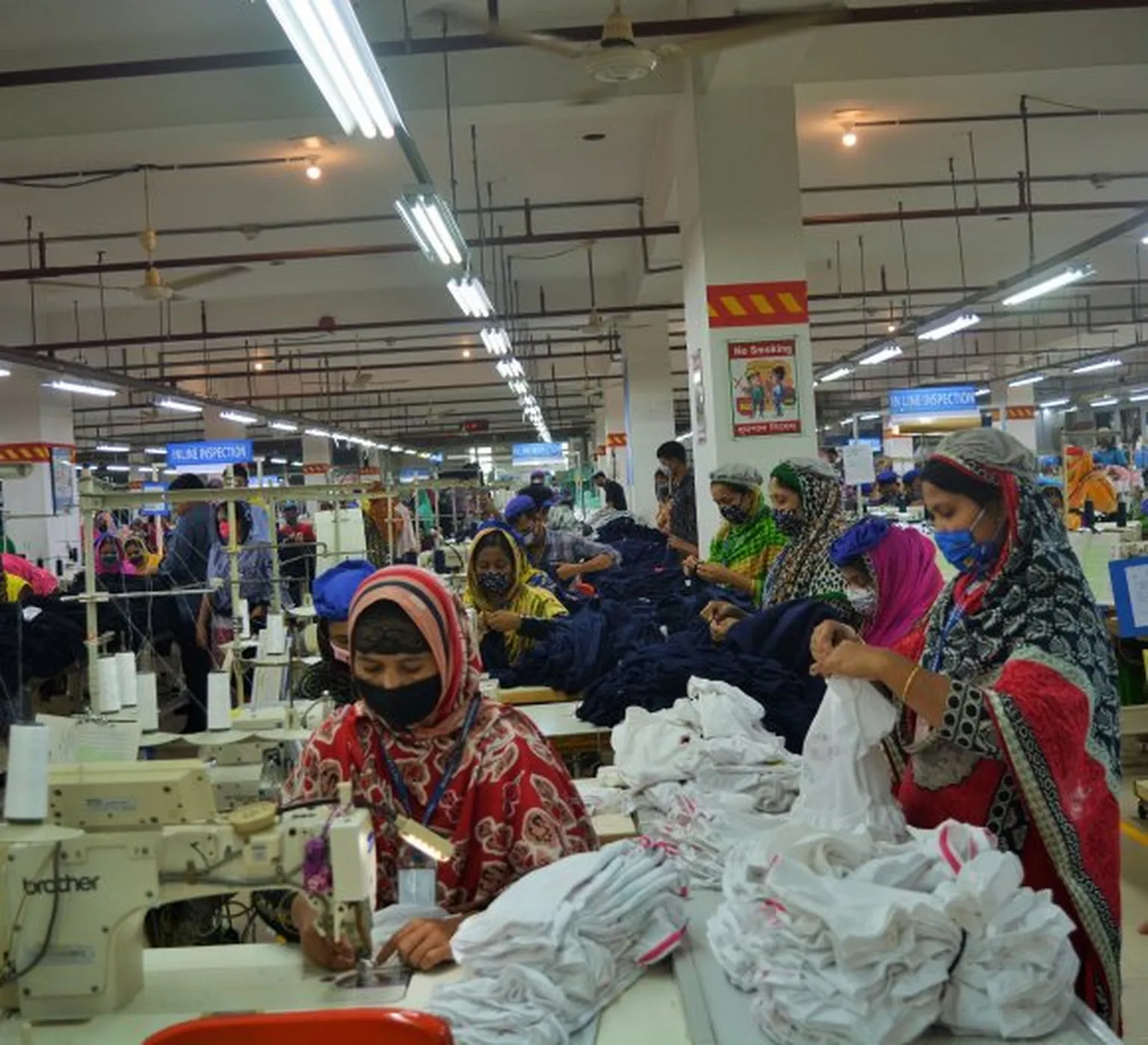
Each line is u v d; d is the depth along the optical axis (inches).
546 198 431.5
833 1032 52.2
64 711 222.1
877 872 58.2
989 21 271.7
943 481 73.7
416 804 68.8
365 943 59.6
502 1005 54.6
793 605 140.9
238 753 124.6
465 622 69.6
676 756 98.1
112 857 59.3
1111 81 300.2
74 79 249.1
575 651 154.6
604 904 60.6
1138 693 230.8
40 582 304.5
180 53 271.1
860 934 53.0
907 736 74.6
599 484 713.0
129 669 131.0
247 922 100.1
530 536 254.1
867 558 110.0
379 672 66.5
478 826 68.1
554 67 279.0
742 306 270.8
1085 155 409.7
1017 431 883.4
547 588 182.1
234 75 275.6
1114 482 460.8
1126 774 213.5
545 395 1125.1
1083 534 245.4
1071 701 65.9
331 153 353.1
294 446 1241.4
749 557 186.2
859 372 998.4
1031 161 414.0
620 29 181.8
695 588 219.8
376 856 67.7
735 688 114.9
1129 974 127.3
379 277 564.1
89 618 129.5
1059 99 335.3
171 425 1087.0
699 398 289.6
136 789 59.6
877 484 519.2
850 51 271.0
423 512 515.2
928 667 75.7
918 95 285.3
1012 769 65.9
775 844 62.5
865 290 602.9
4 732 143.3
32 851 58.9
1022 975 53.4
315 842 59.2
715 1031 55.2
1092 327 706.2
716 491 189.9
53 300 583.8
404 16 244.4
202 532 226.4
